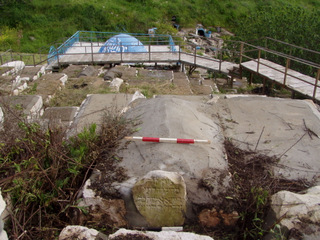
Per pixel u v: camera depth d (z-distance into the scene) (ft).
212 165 12.21
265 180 12.14
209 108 16.69
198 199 11.29
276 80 31.99
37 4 99.30
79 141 13.85
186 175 11.68
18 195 11.73
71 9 99.71
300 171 12.55
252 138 14.38
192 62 47.80
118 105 19.15
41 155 12.95
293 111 16.49
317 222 9.76
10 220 11.49
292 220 9.96
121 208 11.41
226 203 11.23
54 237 11.00
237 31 57.72
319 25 48.52
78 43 68.44
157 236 9.62
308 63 28.09
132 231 9.80
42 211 11.85
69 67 45.73
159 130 13.62
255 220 11.05
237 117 15.98
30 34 88.84
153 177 10.89
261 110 16.58
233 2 121.08
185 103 16.42
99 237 9.94
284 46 47.47
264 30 50.21
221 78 57.06
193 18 111.04
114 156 12.92
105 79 38.40
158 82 35.22
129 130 14.06
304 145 13.96
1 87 28.30
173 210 11.23
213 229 11.34
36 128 13.88
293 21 50.19
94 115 17.76
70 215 11.78
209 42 96.84
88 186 11.72
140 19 101.91
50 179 12.33
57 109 22.41
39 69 42.83
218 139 14.06
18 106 18.30
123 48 57.72
